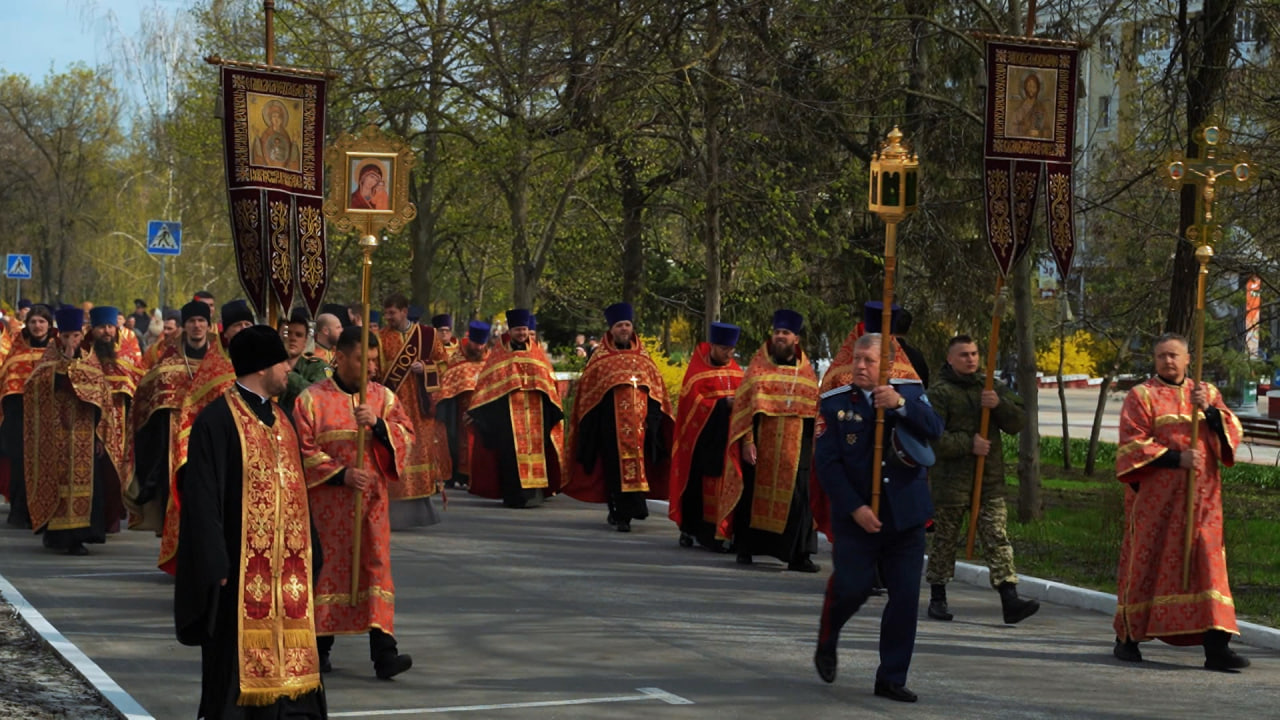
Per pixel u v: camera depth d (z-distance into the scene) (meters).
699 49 19.06
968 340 10.24
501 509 16.83
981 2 15.37
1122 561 9.16
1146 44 17.56
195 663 8.52
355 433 8.26
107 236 57.88
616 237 27.28
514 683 8.12
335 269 34.09
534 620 10.00
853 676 8.41
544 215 27.56
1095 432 20.91
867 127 21.67
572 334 36.31
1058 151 12.19
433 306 46.12
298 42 26.42
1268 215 17.14
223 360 10.99
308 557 6.48
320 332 12.14
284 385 6.55
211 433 6.23
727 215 20.41
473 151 24.16
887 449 7.85
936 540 10.32
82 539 12.75
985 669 8.70
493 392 17.00
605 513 16.73
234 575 6.28
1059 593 11.20
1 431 14.92
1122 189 16.91
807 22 17.70
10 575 11.55
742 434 12.68
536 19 21.38
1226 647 8.81
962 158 21.19
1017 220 12.20
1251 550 13.57
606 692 7.92
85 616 9.88
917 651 9.22
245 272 10.00
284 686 6.31
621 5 18.72
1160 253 22.53
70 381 12.62
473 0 22.30
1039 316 23.81
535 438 17.05
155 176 55.09
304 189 10.12
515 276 26.28
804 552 12.59
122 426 13.63
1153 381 9.15
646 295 28.48
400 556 12.89
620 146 22.09
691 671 8.48
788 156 21.06
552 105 23.56
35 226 57.53
